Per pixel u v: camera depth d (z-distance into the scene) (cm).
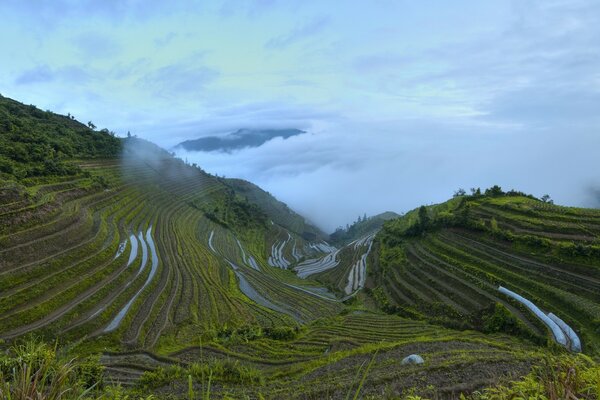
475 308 4234
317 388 1584
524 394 476
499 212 5894
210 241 8094
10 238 3650
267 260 10156
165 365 2775
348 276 7838
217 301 4762
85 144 8394
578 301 3581
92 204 5819
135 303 3934
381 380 1507
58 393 404
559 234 4794
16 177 5028
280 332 3784
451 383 1363
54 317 3194
